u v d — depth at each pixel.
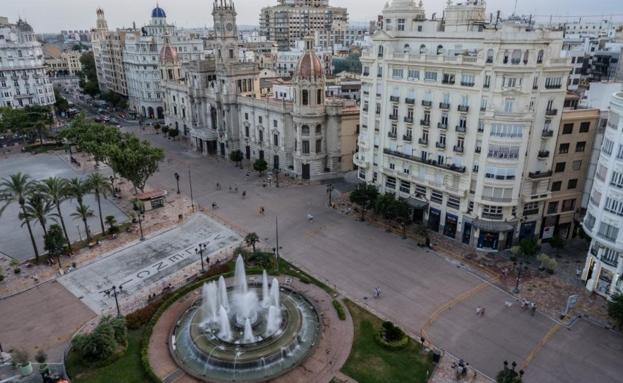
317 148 106.12
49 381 45.75
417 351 50.47
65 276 66.25
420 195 80.81
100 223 83.62
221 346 50.06
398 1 83.38
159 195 91.31
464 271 67.19
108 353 48.72
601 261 59.59
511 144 65.94
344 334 53.12
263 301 58.84
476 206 72.06
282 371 47.16
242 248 73.81
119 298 61.09
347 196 96.88
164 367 48.41
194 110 136.00
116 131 117.75
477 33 70.00
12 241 78.12
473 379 46.47
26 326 55.09
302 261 70.00
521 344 51.88
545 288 62.84
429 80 73.56
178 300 60.03
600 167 59.12
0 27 156.12
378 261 70.00
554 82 65.94
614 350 51.06
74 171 114.06
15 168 116.12
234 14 118.75
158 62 171.12
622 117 54.00
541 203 73.00
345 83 141.50
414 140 78.44
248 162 123.19
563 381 46.53
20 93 154.38
